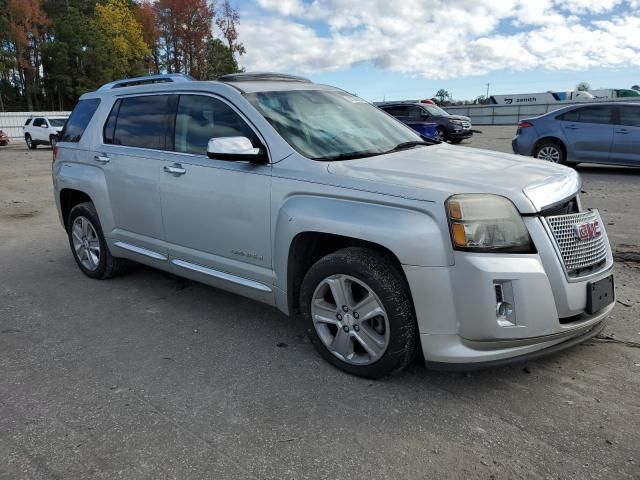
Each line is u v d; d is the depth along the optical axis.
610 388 3.09
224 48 60.06
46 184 13.41
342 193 3.14
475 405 2.96
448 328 2.87
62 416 2.93
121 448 2.64
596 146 11.78
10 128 39.25
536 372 3.29
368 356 3.22
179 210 4.15
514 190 2.91
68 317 4.37
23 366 3.53
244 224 3.68
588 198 9.06
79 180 5.11
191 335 3.98
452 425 2.78
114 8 56.44
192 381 3.29
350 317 3.22
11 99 62.44
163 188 4.25
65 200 5.57
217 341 3.87
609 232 6.70
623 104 11.56
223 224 3.83
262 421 2.85
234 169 3.71
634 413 2.85
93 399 3.10
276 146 3.55
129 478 2.43
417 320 2.92
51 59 55.28
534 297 2.81
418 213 2.88
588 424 2.76
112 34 55.88
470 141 23.31
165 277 5.37
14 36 54.19
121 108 4.85
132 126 4.69
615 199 8.93
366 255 3.09
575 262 3.01
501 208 2.85
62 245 6.89
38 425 2.85
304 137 3.66
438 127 21.47
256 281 3.73
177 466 2.51
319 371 3.39
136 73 58.03
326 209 3.19
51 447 2.66
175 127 4.28
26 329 4.14
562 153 12.22
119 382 3.29
